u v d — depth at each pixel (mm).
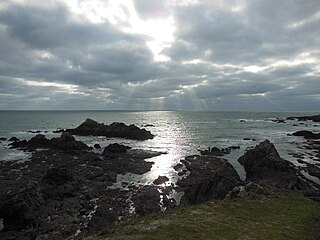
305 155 71562
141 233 19016
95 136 118125
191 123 198375
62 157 68375
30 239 29203
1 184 45844
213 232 19312
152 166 62188
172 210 24688
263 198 27578
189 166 60438
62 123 199375
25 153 75750
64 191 41625
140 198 40719
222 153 75812
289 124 178875
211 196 34969
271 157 50625
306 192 37000
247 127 160125
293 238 19266
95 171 55312
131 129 116000
